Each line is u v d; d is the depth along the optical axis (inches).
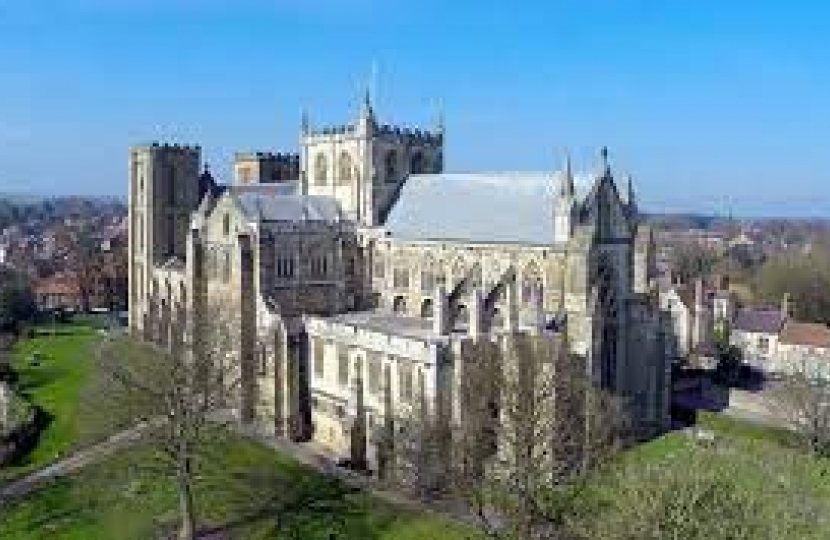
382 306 6412.4
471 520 4232.3
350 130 6604.3
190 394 4694.9
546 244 5280.5
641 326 5492.1
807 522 3090.6
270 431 5792.3
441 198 6245.1
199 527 4458.7
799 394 5428.2
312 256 6254.9
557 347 4722.0
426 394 4751.5
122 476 5019.7
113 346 6510.8
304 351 5728.3
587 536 3245.6
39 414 6269.7
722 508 2810.0
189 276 6520.7
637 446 5128.0
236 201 6131.9
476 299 4928.6
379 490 4746.6
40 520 4672.7
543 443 4133.9
